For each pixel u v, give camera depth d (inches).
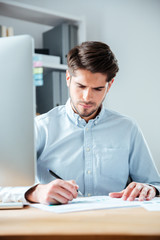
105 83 47.5
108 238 22.0
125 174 55.5
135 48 113.1
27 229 23.5
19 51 30.6
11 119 30.7
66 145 54.6
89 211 30.6
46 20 95.5
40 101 94.1
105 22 113.1
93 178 53.6
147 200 37.7
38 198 36.0
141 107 111.9
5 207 32.8
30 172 30.9
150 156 56.8
